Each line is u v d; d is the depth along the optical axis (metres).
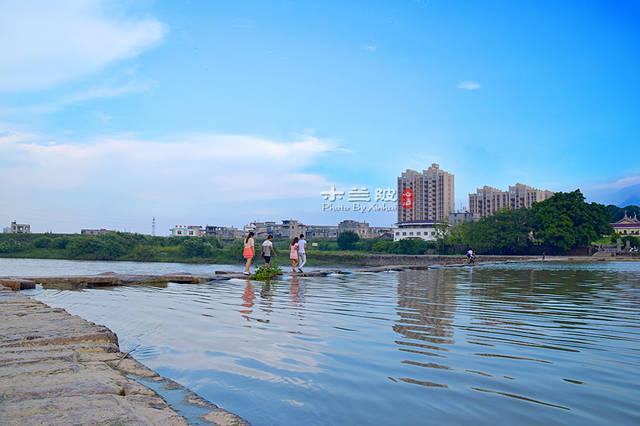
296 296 8.99
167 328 5.31
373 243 100.00
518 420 2.60
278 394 3.02
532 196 136.38
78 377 2.80
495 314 6.71
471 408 2.78
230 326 5.46
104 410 2.21
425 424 2.53
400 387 3.18
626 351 4.36
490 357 4.05
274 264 15.48
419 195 142.50
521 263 38.84
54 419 2.05
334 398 2.95
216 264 76.25
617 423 2.56
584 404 2.87
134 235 91.31
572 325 5.82
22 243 85.12
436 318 6.26
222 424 2.37
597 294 10.05
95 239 82.00
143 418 2.16
